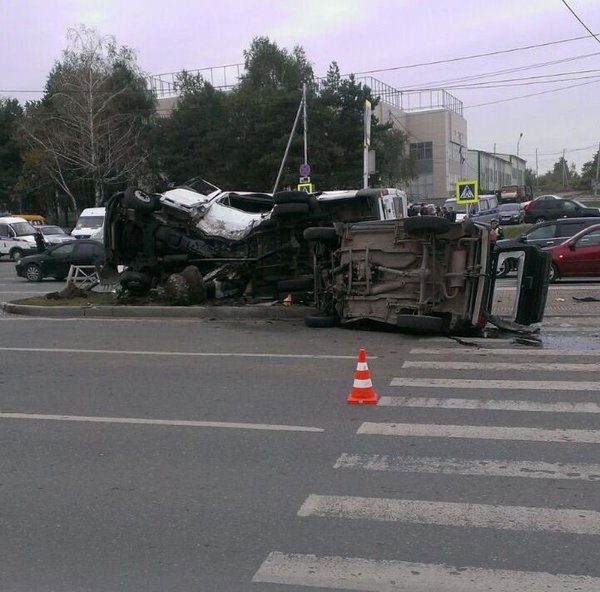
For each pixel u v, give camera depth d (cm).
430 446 555
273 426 615
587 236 1795
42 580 357
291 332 1147
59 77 5169
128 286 1423
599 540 388
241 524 418
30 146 5603
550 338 1052
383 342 1041
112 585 350
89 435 599
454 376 805
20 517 435
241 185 5366
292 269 1340
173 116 5606
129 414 662
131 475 502
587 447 546
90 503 454
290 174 4962
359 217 1377
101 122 5022
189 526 416
